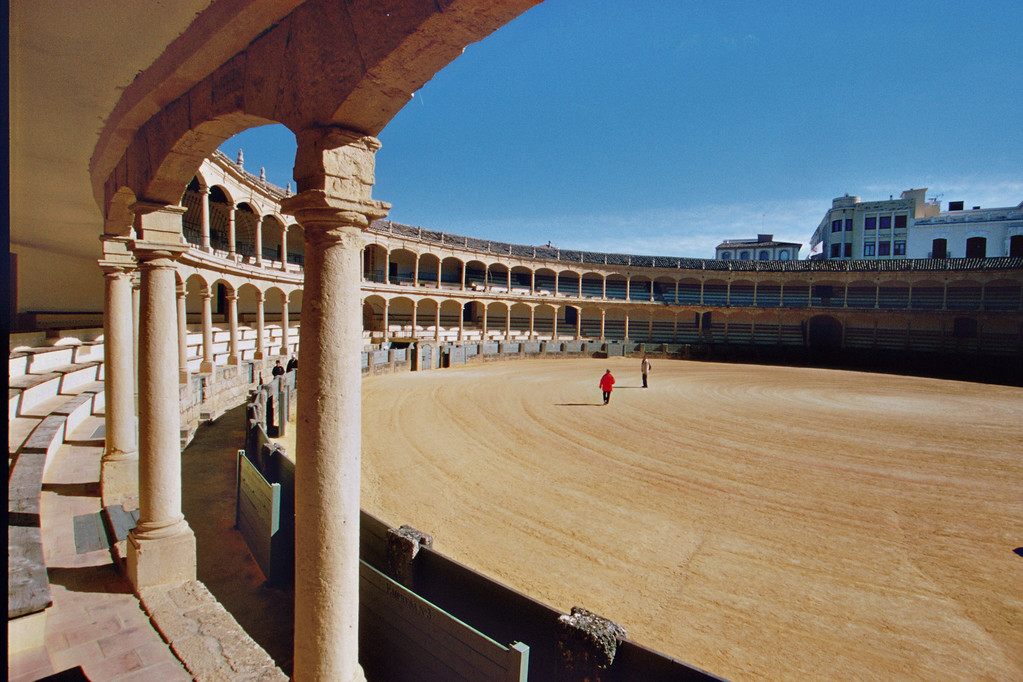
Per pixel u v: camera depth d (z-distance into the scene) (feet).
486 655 13.80
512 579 25.50
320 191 11.55
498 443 51.96
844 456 48.06
